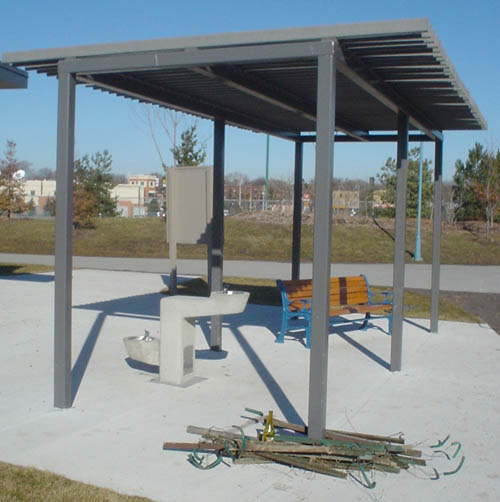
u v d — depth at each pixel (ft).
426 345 29.78
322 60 15.67
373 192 124.88
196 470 14.67
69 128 18.69
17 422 17.89
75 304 40.75
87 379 22.74
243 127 29.25
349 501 13.29
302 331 33.06
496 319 38.73
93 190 122.62
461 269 72.64
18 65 19.47
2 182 112.06
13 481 13.61
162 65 17.57
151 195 231.71
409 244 91.15
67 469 14.58
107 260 79.25
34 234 104.37
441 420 18.83
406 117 24.09
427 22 14.66
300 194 33.78
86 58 18.35
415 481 14.38
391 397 21.17
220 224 28.07
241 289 49.70
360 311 31.45
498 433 17.76
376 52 16.81
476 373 24.63
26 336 30.27
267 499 13.29
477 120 26.86
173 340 22.16
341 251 86.84
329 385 22.59
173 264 43.47
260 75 20.58
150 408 19.40
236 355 27.25
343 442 15.79
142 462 15.10
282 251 87.45
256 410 19.33
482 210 113.70
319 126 15.71
